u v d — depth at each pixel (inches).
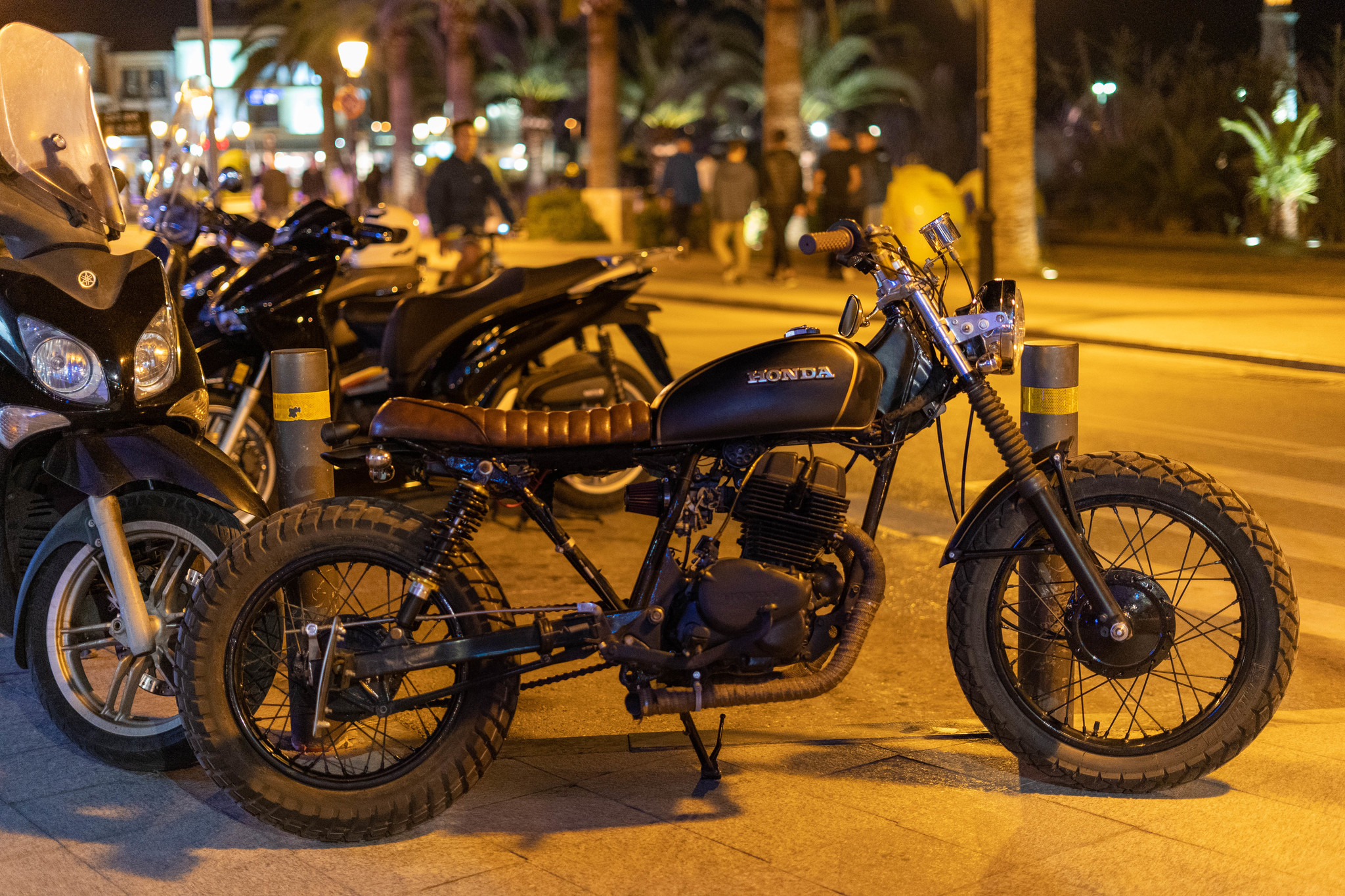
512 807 143.3
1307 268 794.2
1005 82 759.7
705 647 135.3
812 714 174.9
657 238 1037.2
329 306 268.5
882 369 139.2
